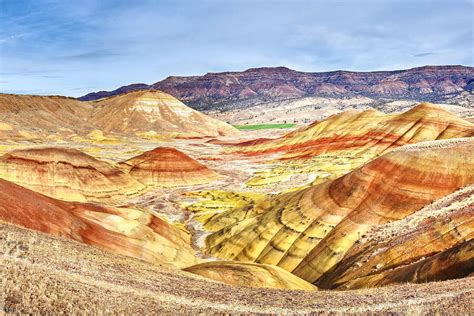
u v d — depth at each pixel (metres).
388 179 63.06
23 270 15.81
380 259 44.75
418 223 49.03
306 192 74.00
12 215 35.72
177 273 28.98
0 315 11.59
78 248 25.72
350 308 19.14
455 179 59.31
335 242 57.38
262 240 67.44
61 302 13.95
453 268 29.12
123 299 17.19
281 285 38.44
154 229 65.19
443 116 151.12
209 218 93.00
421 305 17.91
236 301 20.98
